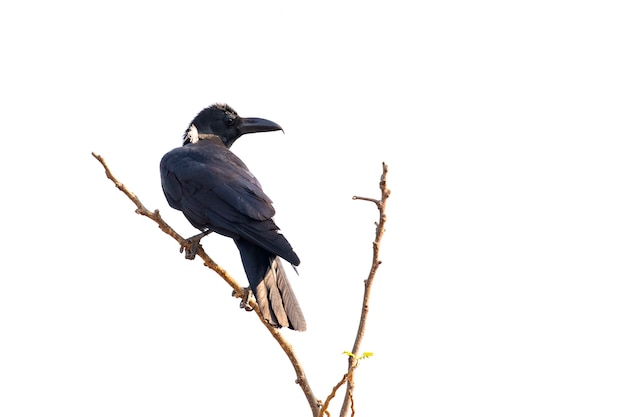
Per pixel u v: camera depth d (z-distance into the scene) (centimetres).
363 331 812
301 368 872
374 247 823
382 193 825
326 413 746
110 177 1041
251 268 1108
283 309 1067
